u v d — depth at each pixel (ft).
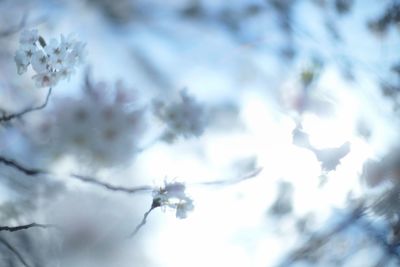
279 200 4.64
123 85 4.51
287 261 4.61
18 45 4.61
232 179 4.58
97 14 4.68
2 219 4.53
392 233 4.75
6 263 4.51
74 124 4.45
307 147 4.66
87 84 4.49
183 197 4.53
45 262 4.50
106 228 4.51
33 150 4.50
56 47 4.51
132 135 4.47
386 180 4.78
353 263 4.67
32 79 4.49
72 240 4.50
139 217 4.52
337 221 4.71
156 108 4.52
